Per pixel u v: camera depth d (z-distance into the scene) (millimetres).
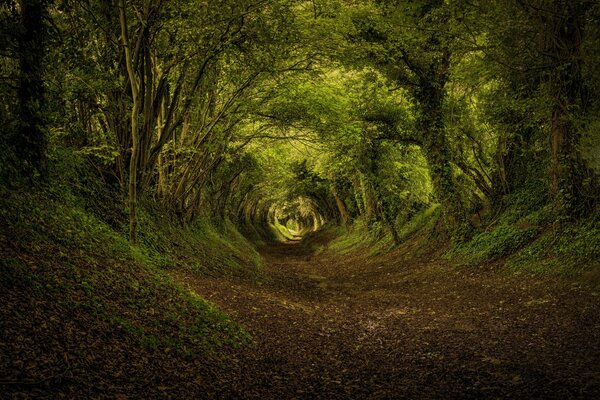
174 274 13891
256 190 59812
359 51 17469
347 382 7395
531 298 11742
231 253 26266
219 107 22297
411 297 15523
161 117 19344
